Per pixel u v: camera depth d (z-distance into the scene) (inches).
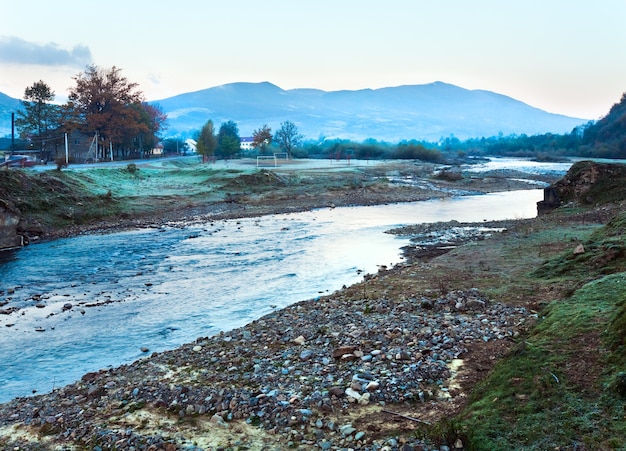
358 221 1833.2
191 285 983.6
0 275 1074.1
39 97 3582.7
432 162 5442.9
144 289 959.6
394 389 432.8
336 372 482.0
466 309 656.4
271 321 682.8
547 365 402.3
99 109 3777.1
